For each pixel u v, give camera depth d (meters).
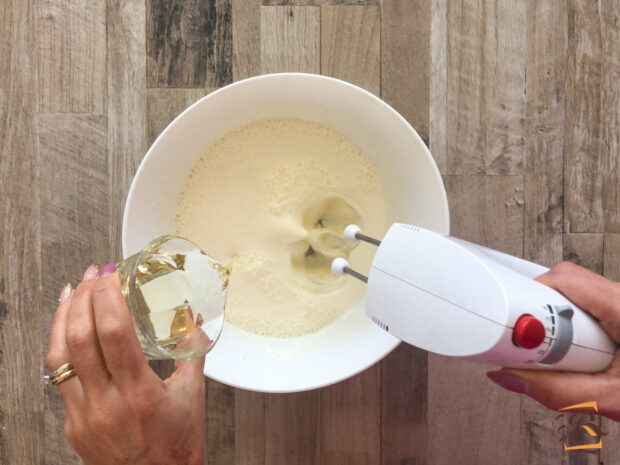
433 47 0.90
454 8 0.90
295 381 0.79
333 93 0.75
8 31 0.86
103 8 0.86
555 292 0.57
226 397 0.90
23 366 0.88
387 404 0.92
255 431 0.90
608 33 0.91
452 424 0.92
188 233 0.83
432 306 0.56
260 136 0.83
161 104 0.87
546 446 0.92
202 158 0.83
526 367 0.56
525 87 0.91
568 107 0.92
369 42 0.89
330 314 0.86
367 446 0.91
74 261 0.87
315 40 0.88
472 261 0.53
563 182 0.92
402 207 0.83
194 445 0.55
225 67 0.88
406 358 0.92
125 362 0.45
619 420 0.57
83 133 0.87
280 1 0.88
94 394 0.46
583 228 0.92
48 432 0.89
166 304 0.54
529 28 0.91
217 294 0.56
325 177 0.84
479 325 0.51
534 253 0.92
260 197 0.84
